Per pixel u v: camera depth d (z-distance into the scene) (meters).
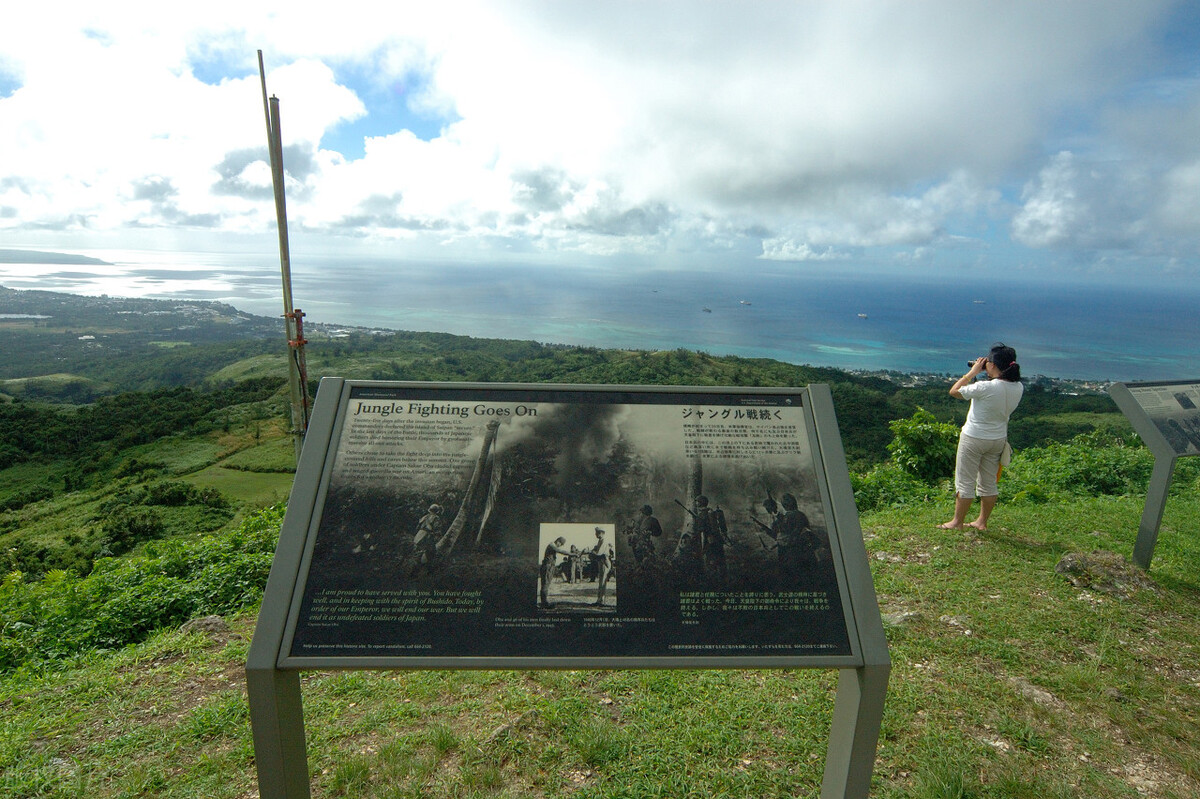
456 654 1.68
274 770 1.72
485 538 1.84
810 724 2.65
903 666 3.20
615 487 1.94
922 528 5.40
